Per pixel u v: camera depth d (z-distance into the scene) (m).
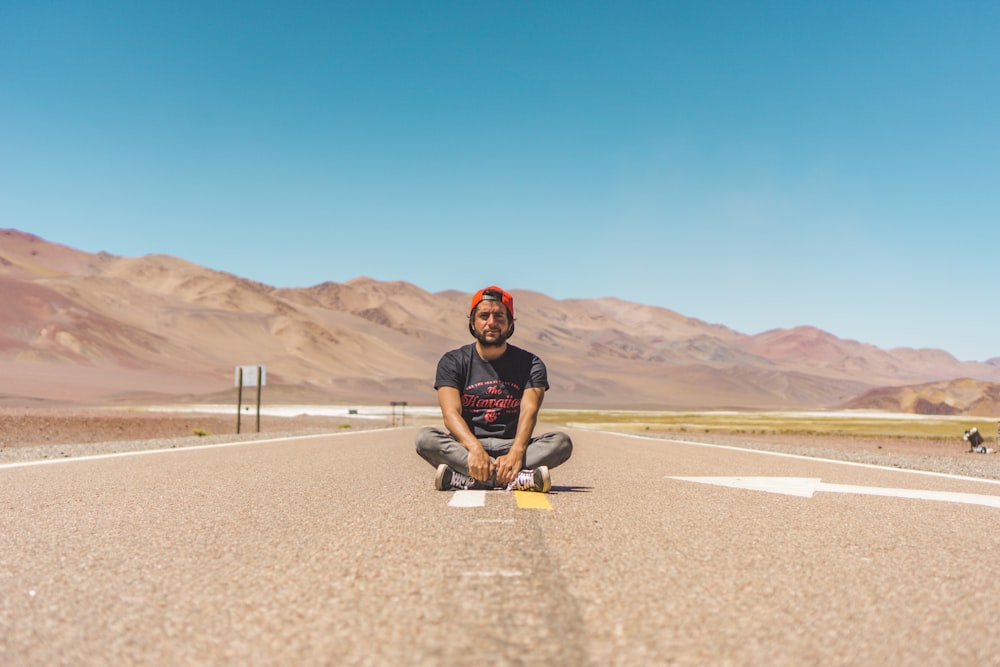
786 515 5.20
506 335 6.36
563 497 6.00
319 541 4.01
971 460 17.39
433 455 6.41
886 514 5.37
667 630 2.44
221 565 3.44
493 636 2.34
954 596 2.97
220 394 198.25
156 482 7.32
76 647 2.29
